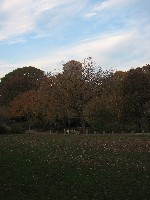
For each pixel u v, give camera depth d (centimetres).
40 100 7806
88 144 4359
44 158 2969
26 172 2328
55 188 1934
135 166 2616
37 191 1878
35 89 10131
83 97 7044
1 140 4994
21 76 12962
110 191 1883
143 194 1831
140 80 7756
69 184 2020
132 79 7762
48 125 8650
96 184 2025
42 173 2305
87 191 1880
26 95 9469
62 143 4481
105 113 7431
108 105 7475
